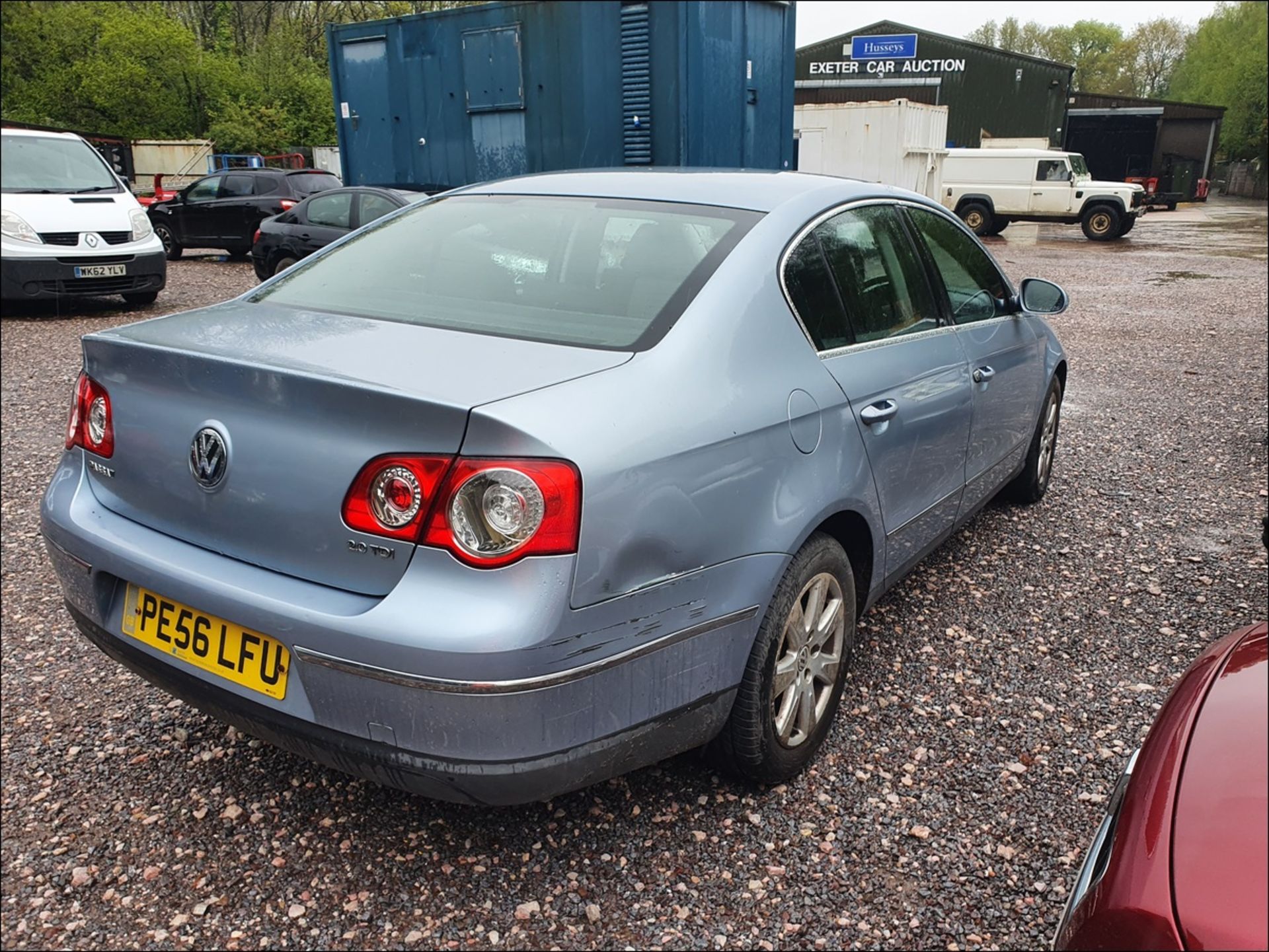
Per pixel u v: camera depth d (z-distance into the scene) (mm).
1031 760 2846
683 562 2121
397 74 11383
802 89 35312
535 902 2303
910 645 3521
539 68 10227
